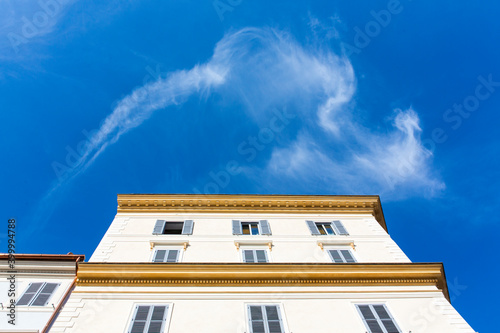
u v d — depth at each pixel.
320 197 22.86
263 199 22.47
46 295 15.36
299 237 19.33
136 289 15.02
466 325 13.80
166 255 17.33
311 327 13.45
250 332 13.03
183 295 14.78
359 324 13.70
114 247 17.78
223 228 20.08
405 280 16.14
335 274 15.99
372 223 21.19
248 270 15.84
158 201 21.91
